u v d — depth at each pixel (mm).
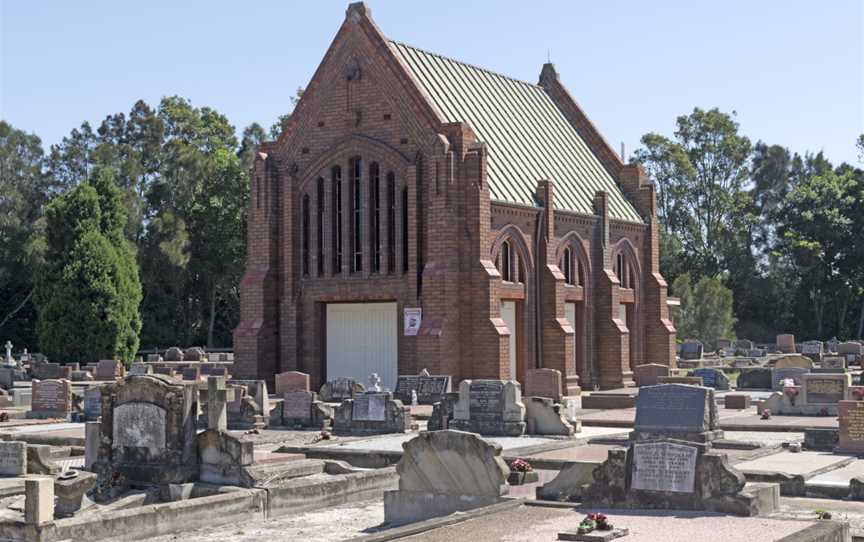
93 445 27203
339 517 24000
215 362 74812
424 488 22469
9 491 24672
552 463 28500
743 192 129125
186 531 22391
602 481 20375
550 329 57375
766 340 123688
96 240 78812
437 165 53219
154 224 101250
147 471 25953
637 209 68250
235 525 23125
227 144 122938
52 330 78062
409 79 54719
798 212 120688
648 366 55406
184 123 119000
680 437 30812
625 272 65938
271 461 28625
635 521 18734
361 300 55875
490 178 55688
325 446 33219
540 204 57719
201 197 106750
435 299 52812
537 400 35906
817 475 25188
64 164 108562
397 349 55281
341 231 56688
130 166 105438
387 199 55312
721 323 94312
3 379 63438
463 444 22062
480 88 63094
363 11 56188
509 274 55812
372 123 55781
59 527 20391
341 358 57031
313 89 57500
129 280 80250
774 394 41938
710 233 127688
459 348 53000
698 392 30891
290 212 57719
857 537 18547
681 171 126000
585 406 48062
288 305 57688
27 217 102812
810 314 122812
